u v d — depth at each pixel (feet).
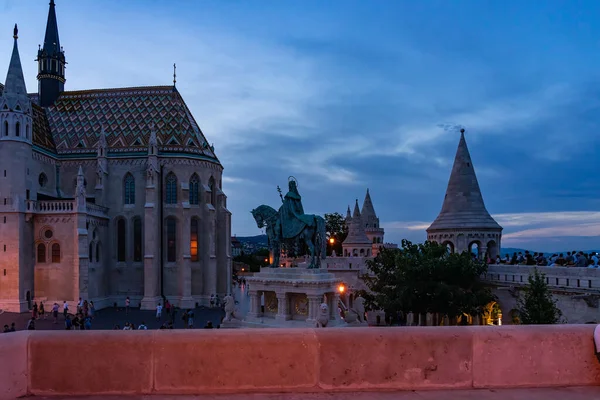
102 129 257.34
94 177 260.42
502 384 25.36
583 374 25.81
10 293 207.51
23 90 221.46
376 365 24.89
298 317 116.26
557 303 114.42
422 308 139.13
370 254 313.53
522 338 25.63
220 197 270.87
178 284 252.01
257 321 118.83
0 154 212.64
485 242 168.86
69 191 261.24
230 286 269.44
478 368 25.31
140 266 252.21
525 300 111.55
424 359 25.13
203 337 24.38
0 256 208.33
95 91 296.10
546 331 25.89
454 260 135.74
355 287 203.10
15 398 23.02
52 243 217.77
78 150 264.72
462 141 177.06
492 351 25.45
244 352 24.39
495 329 25.77
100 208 244.22
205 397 23.65
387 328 25.72
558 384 25.62
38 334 23.93
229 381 24.26
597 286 102.73
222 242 269.44
